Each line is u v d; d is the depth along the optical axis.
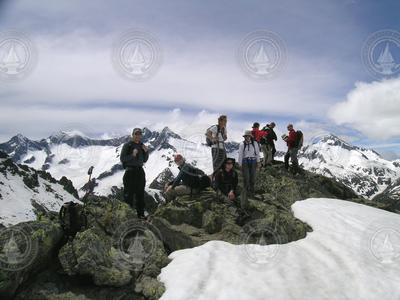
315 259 13.16
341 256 13.26
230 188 16.47
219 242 14.02
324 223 16.05
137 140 15.73
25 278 10.84
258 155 18.33
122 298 11.12
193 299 10.73
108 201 14.43
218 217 15.32
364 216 17.25
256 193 20.25
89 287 11.24
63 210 12.67
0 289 10.06
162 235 14.60
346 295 11.38
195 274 11.77
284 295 11.08
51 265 11.69
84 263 11.05
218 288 11.20
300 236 15.00
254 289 11.22
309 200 19.47
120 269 11.77
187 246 14.13
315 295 11.26
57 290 10.96
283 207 18.12
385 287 11.63
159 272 12.34
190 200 16.72
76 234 11.88
